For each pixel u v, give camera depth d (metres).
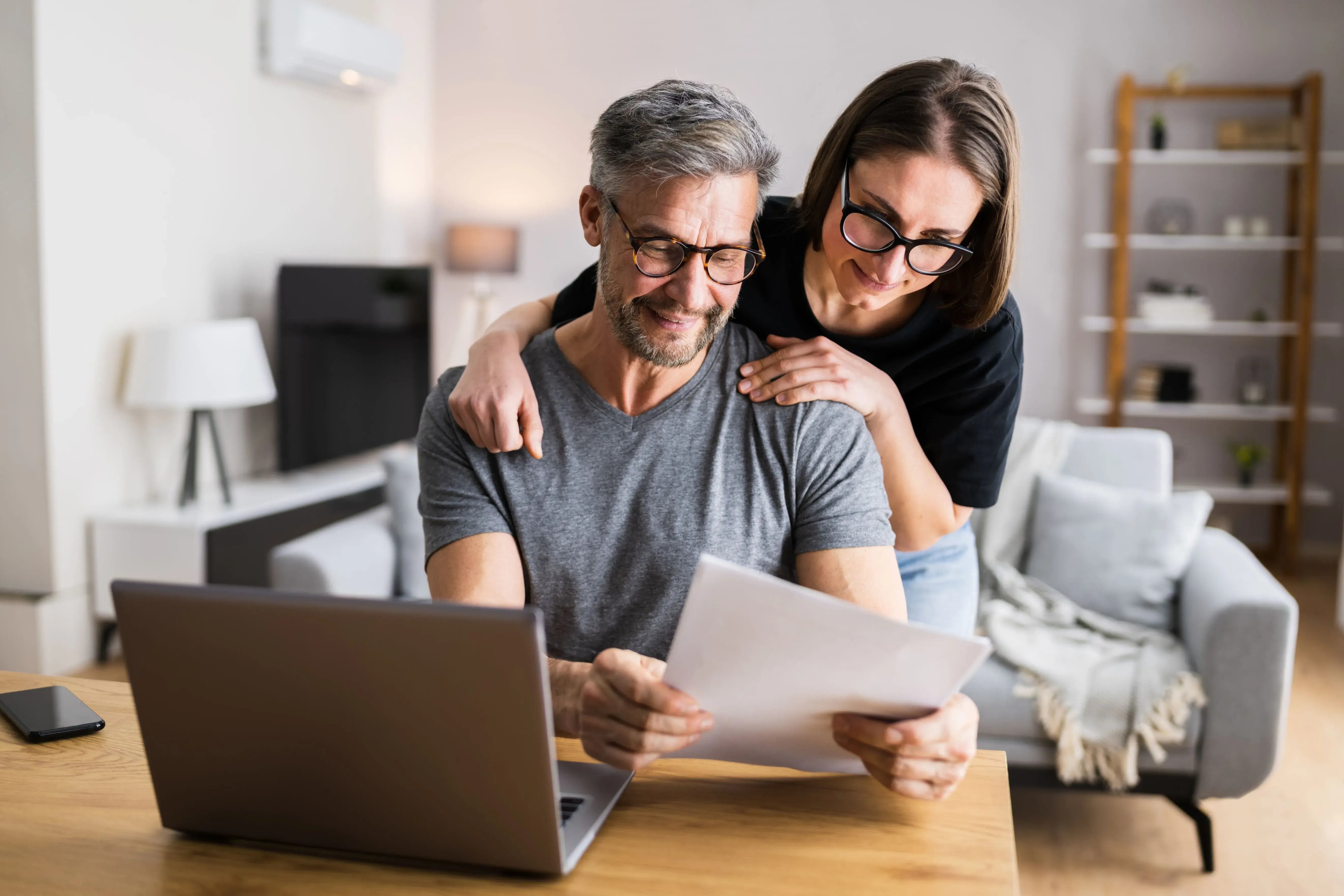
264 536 3.96
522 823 0.87
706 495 1.28
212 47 4.26
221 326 3.80
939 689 0.93
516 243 5.82
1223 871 2.47
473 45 5.96
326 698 0.86
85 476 3.71
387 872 0.91
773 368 1.31
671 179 1.13
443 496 1.31
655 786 1.06
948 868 0.91
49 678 1.35
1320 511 5.54
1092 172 5.48
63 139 3.56
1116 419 5.29
